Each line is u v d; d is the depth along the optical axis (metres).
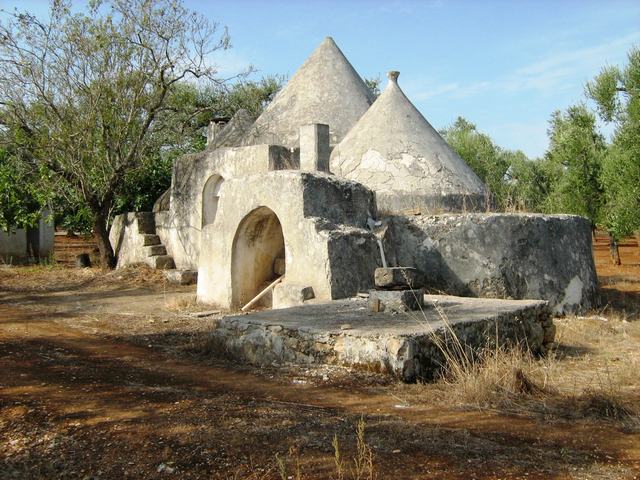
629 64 16.84
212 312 10.93
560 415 5.20
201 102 21.25
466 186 13.49
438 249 11.06
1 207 19.28
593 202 19.80
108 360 7.27
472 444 4.39
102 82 16.09
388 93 14.87
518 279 10.81
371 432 4.59
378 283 7.84
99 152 16.86
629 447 4.44
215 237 11.84
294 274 10.09
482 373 5.96
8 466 3.98
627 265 22.52
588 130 19.94
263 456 4.10
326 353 6.62
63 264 20.52
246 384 6.11
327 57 18.27
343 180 10.93
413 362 6.14
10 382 6.02
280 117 17.28
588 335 9.09
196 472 3.87
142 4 16.06
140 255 17.64
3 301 12.89
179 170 17.06
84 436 4.47
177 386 5.97
